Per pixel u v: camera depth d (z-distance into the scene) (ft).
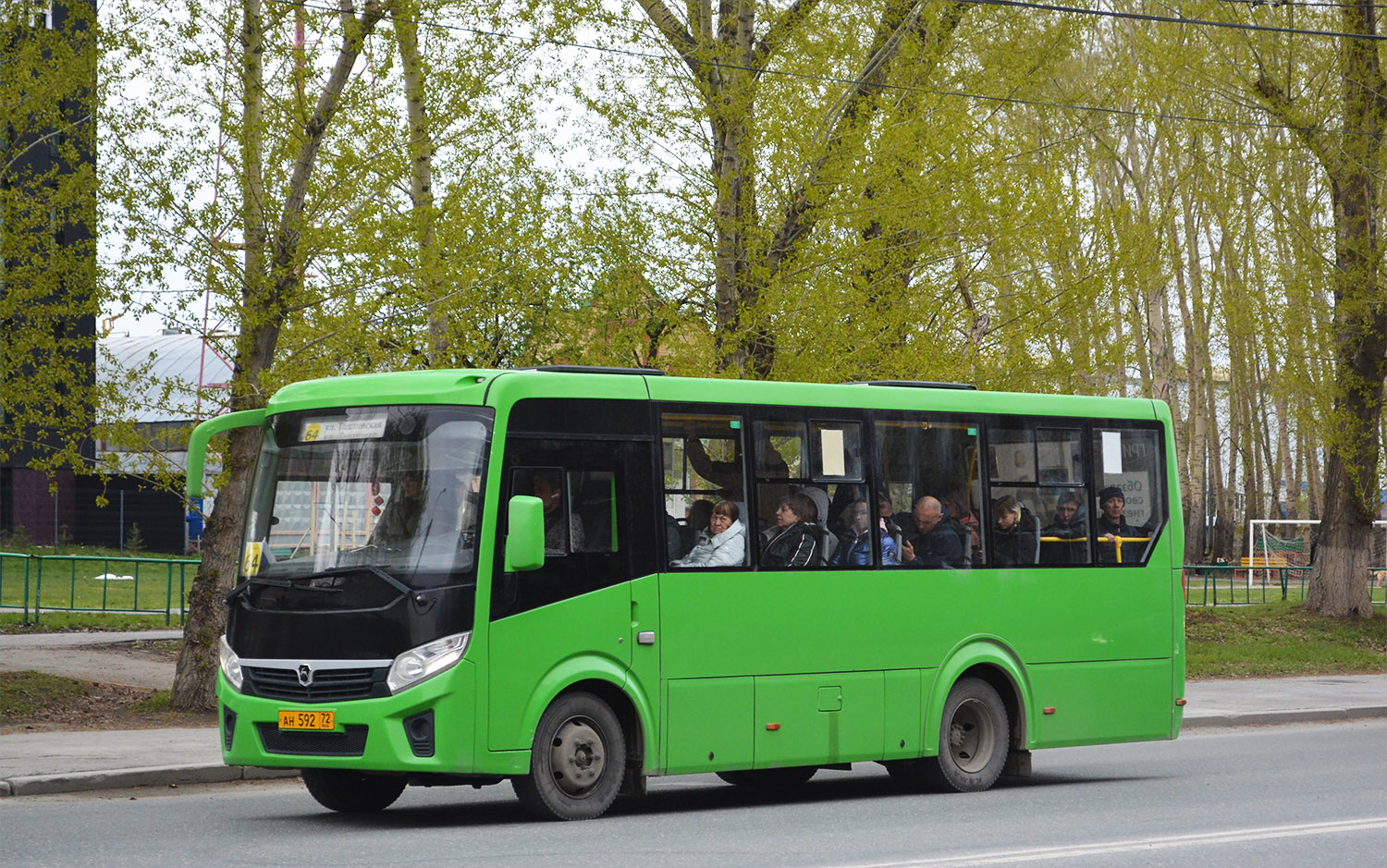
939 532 41.75
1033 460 44.09
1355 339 98.37
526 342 60.64
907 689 40.55
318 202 52.90
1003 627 42.78
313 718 32.91
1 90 52.16
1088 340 72.90
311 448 35.35
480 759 32.94
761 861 27.99
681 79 60.54
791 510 38.83
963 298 70.13
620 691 35.70
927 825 33.86
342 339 53.26
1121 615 45.37
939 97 63.57
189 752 44.57
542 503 33.50
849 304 60.80
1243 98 96.73
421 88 54.65
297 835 31.58
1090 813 36.55
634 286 60.75
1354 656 89.04
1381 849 30.35
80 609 89.81
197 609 55.11
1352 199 96.37
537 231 56.49
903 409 41.47
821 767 43.24
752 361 61.05
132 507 159.84
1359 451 99.71
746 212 60.70
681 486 36.88
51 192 52.47
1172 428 47.32
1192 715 63.67
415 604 32.86
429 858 28.04
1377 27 94.17
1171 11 98.58
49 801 37.83
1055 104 80.74
